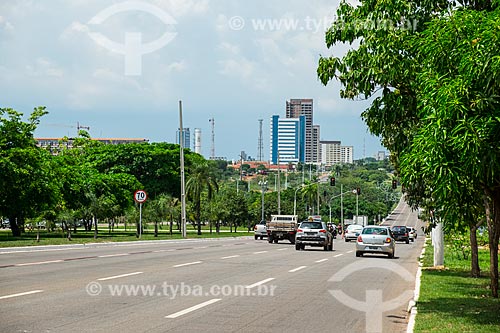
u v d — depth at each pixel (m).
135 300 13.38
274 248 39.56
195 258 26.80
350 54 14.23
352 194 158.62
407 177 11.70
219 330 10.24
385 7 14.16
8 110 49.91
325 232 38.84
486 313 12.56
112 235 62.22
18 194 49.66
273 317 11.70
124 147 81.06
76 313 11.53
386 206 167.50
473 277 21.05
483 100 10.10
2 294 13.91
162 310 12.15
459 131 10.16
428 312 12.66
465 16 11.23
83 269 20.14
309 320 11.49
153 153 80.75
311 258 29.59
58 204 50.25
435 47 11.25
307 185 130.38
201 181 74.69
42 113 51.78
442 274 22.12
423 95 11.44
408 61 13.39
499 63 9.62
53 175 52.06
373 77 13.83
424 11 14.48
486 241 37.00
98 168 80.38
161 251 31.95
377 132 14.70
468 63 10.18
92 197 52.50
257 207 103.44
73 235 60.91
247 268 22.28
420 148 10.91
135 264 22.59
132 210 64.31
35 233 64.69
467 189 11.50
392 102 13.95
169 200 67.38
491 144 10.16
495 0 11.03
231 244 44.84
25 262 22.50
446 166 10.33
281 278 19.05
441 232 26.44
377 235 32.22
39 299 13.23
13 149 48.06
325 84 14.92
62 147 82.75
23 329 9.88
